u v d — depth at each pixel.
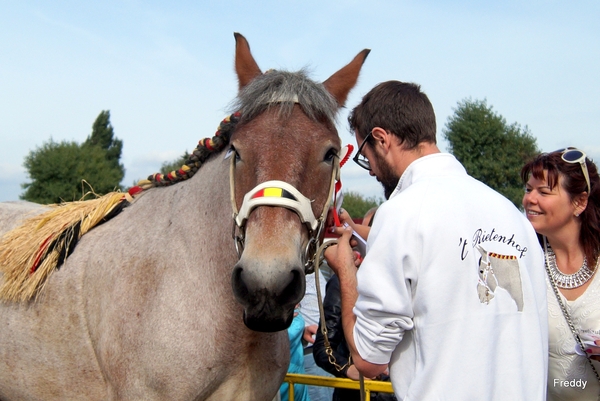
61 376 2.51
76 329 2.47
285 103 2.12
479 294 1.52
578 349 2.09
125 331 2.27
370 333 1.62
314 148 2.08
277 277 1.80
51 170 32.31
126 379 2.25
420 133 1.79
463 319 1.50
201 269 2.25
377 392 3.06
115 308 2.32
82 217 2.69
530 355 1.54
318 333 3.00
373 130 1.85
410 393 1.56
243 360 2.29
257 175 1.99
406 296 1.56
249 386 2.37
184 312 2.20
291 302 1.85
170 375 2.16
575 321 2.13
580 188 2.10
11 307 2.67
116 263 2.40
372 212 3.21
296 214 1.95
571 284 2.17
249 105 2.17
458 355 1.49
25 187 32.84
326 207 2.14
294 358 3.38
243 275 1.83
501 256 1.56
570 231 2.18
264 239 1.86
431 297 1.52
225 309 2.18
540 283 1.64
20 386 2.63
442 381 1.49
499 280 1.54
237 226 2.07
